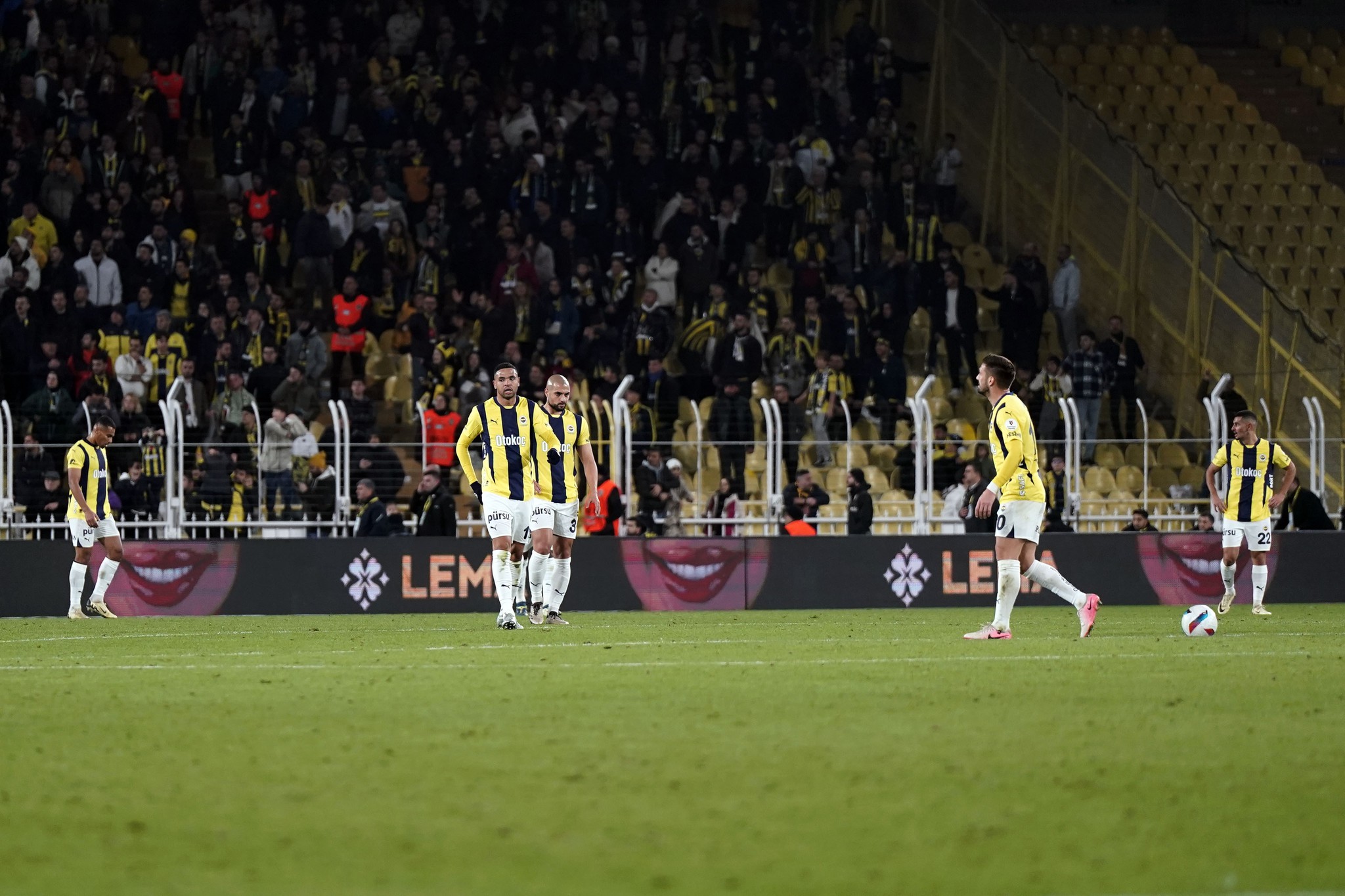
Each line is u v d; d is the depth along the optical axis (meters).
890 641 41.25
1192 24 114.69
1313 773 20.41
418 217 86.75
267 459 64.38
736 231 88.00
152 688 30.02
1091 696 28.03
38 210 81.94
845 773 20.31
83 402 67.00
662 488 66.19
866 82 97.38
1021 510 41.09
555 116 92.25
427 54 92.19
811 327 83.06
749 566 62.28
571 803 18.48
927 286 86.12
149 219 82.06
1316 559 65.31
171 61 91.44
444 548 61.09
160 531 63.94
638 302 88.94
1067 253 89.31
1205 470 77.31
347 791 19.23
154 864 15.73
